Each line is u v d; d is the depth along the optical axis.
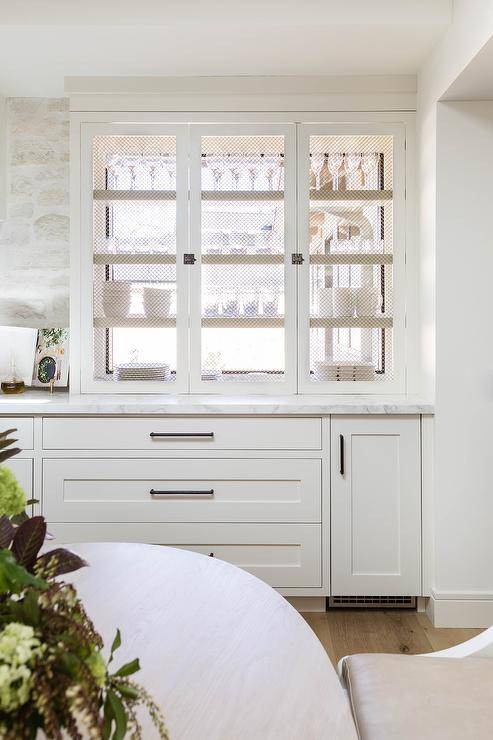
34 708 0.53
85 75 2.72
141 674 0.87
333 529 2.52
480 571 2.50
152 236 2.79
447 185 2.47
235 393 2.81
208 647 0.95
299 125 2.76
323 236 2.79
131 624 1.03
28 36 2.35
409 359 2.79
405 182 2.77
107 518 2.52
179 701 0.81
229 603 1.11
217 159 2.78
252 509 2.52
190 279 2.79
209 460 2.52
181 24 2.28
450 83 2.27
